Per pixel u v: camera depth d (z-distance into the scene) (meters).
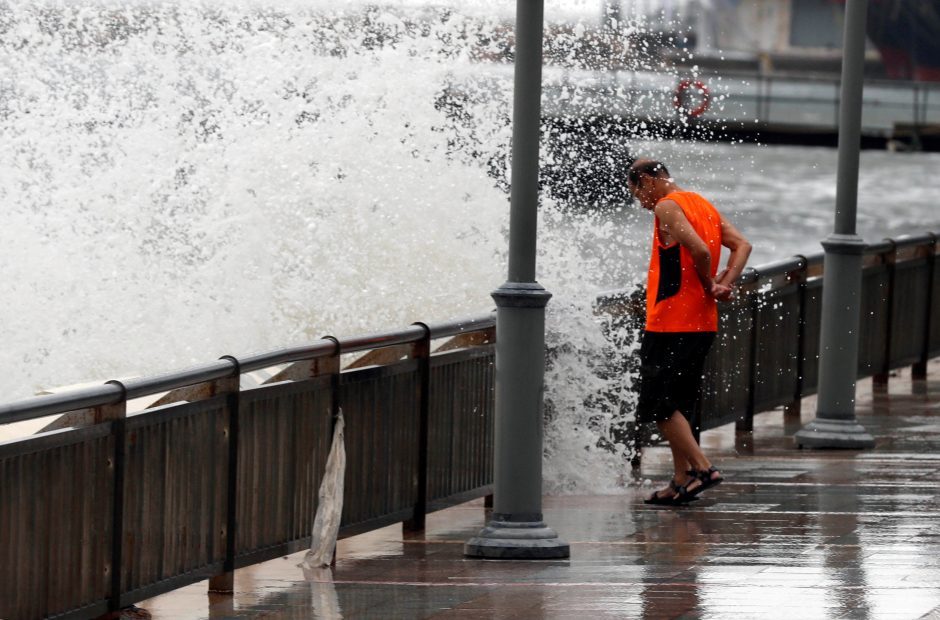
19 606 14.66
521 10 19.30
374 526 20.92
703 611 15.90
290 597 17.62
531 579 18.14
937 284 39.78
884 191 119.75
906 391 37.38
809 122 157.50
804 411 35.12
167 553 16.84
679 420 23.30
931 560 18.81
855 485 25.12
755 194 112.12
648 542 20.44
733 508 23.06
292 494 19.08
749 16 173.00
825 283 29.44
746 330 30.58
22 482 14.64
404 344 21.64
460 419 22.92
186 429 17.06
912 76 174.75
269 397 18.52
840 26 172.50
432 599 17.16
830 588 17.05
